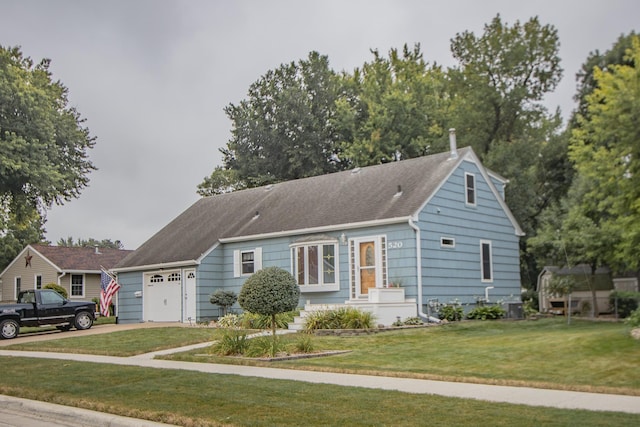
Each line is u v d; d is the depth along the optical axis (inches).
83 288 1734.7
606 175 1051.9
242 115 1939.0
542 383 424.2
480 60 1638.8
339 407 361.7
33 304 973.2
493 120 1612.9
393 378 465.7
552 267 1395.2
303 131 1892.2
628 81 1010.1
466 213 1005.8
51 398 438.9
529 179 1448.1
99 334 867.4
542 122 1755.7
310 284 983.6
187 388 437.7
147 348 700.0
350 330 756.6
